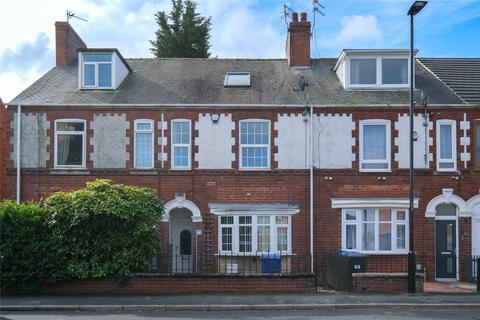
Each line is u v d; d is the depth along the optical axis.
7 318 13.81
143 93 23.50
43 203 18.42
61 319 13.63
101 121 22.66
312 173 22.44
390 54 23.73
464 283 21.22
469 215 22.25
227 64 26.81
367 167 22.56
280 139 22.62
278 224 22.36
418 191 22.44
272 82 24.75
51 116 22.58
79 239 17.34
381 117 22.61
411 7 17.28
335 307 15.25
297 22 26.42
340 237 22.25
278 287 17.50
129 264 17.38
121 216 17.19
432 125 22.56
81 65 23.66
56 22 26.05
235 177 22.52
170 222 22.92
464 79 25.03
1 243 17.17
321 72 25.92
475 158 22.48
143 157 22.69
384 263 22.00
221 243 22.23
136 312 14.91
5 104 23.06
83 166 22.52
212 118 22.64
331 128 22.66
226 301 15.82
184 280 17.50
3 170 23.72
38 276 17.09
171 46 42.31
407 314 14.23
